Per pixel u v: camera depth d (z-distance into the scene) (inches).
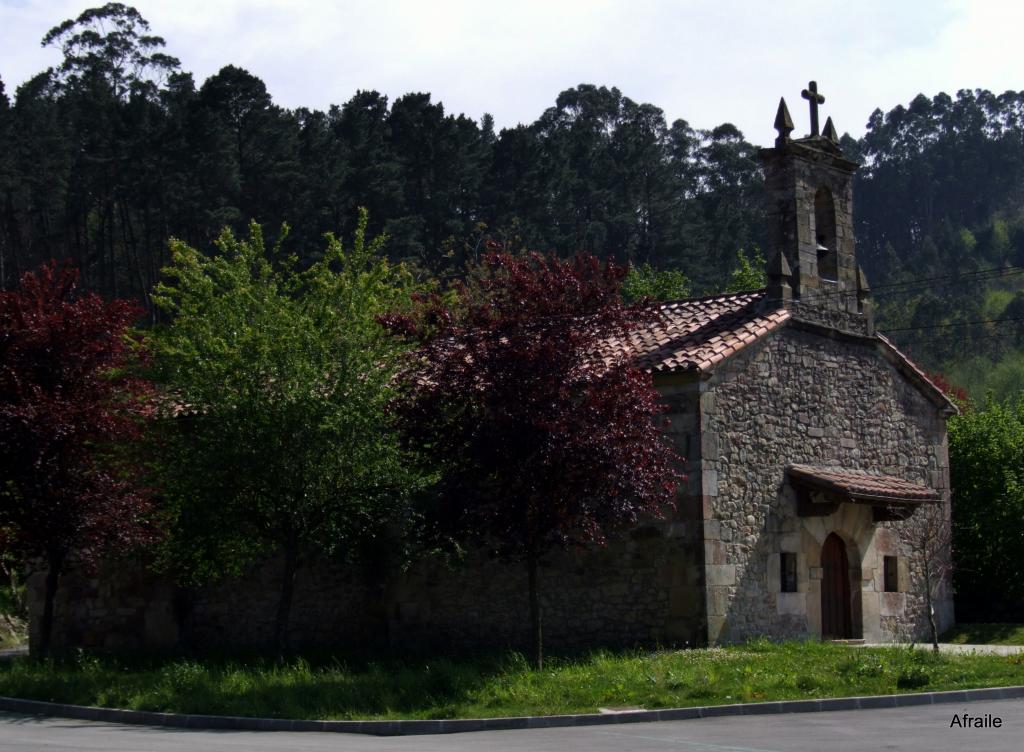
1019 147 3683.6
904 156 3693.4
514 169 2161.7
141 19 2477.9
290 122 2023.9
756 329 789.9
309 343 721.6
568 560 778.2
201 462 705.0
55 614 908.0
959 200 3592.5
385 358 732.0
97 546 718.5
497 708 541.0
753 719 514.6
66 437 685.3
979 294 2874.0
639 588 751.1
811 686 576.4
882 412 895.1
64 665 714.8
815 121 876.0
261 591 868.0
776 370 805.9
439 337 648.4
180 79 2359.7
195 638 877.2
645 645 740.0
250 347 716.0
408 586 829.8
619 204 2354.8
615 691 563.8
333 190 1957.4
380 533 834.2
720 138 2960.1
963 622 983.6
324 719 529.3
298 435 693.3
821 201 886.4
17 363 696.4
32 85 2364.7
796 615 786.2
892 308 2844.5
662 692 564.4
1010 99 3789.4
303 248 1882.4
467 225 2073.1
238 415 699.4
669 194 2405.3
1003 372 2234.3
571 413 614.9
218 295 786.8
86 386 709.9
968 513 992.2
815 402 833.5
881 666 614.5
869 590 845.2
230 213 1857.8
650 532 751.1
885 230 3555.6
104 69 2396.7
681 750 419.5
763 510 774.5
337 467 711.7
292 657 773.9
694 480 738.8
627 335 653.9
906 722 486.0
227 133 1937.7
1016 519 951.0
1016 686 577.6
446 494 630.5
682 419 748.0
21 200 2027.6
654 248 2326.5
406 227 1892.2
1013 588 968.9
